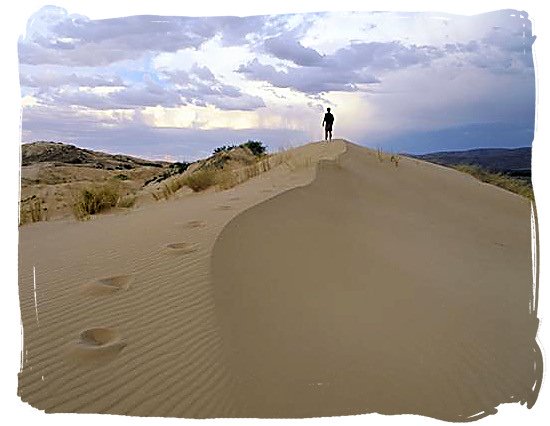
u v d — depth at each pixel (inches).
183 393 173.6
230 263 252.2
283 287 236.4
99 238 322.0
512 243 415.5
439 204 500.7
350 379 182.5
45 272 259.8
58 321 209.5
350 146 663.8
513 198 557.9
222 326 202.5
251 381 178.4
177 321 205.6
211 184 586.9
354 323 214.8
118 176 745.0
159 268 250.5
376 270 271.4
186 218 337.1
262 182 492.1
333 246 292.4
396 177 571.8
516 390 187.0
